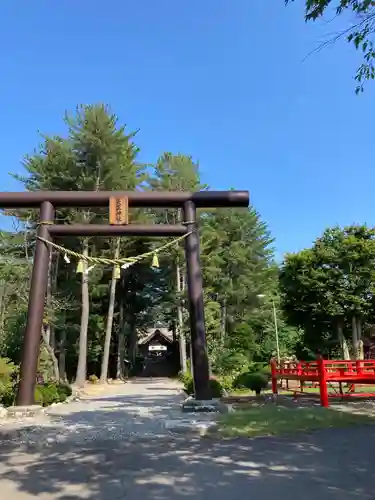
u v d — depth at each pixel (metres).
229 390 19.56
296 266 30.27
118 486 5.29
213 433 8.70
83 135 26.38
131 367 42.72
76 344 33.19
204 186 32.50
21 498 4.94
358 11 6.04
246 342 33.28
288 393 17.94
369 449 7.02
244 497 4.75
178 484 5.30
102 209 27.66
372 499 4.57
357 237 29.70
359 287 28.67
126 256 33.31
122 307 38.50
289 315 31.39
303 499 4.61
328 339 31.47
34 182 27.12
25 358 12.06
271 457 6.57
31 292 12.55
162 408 13.38
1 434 8.83
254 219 38.53
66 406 14.35
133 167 29.64
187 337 35.09
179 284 33.25
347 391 17.20
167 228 13.31
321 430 8.84
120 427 9.50
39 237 12.95
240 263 37.12
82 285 29.28
